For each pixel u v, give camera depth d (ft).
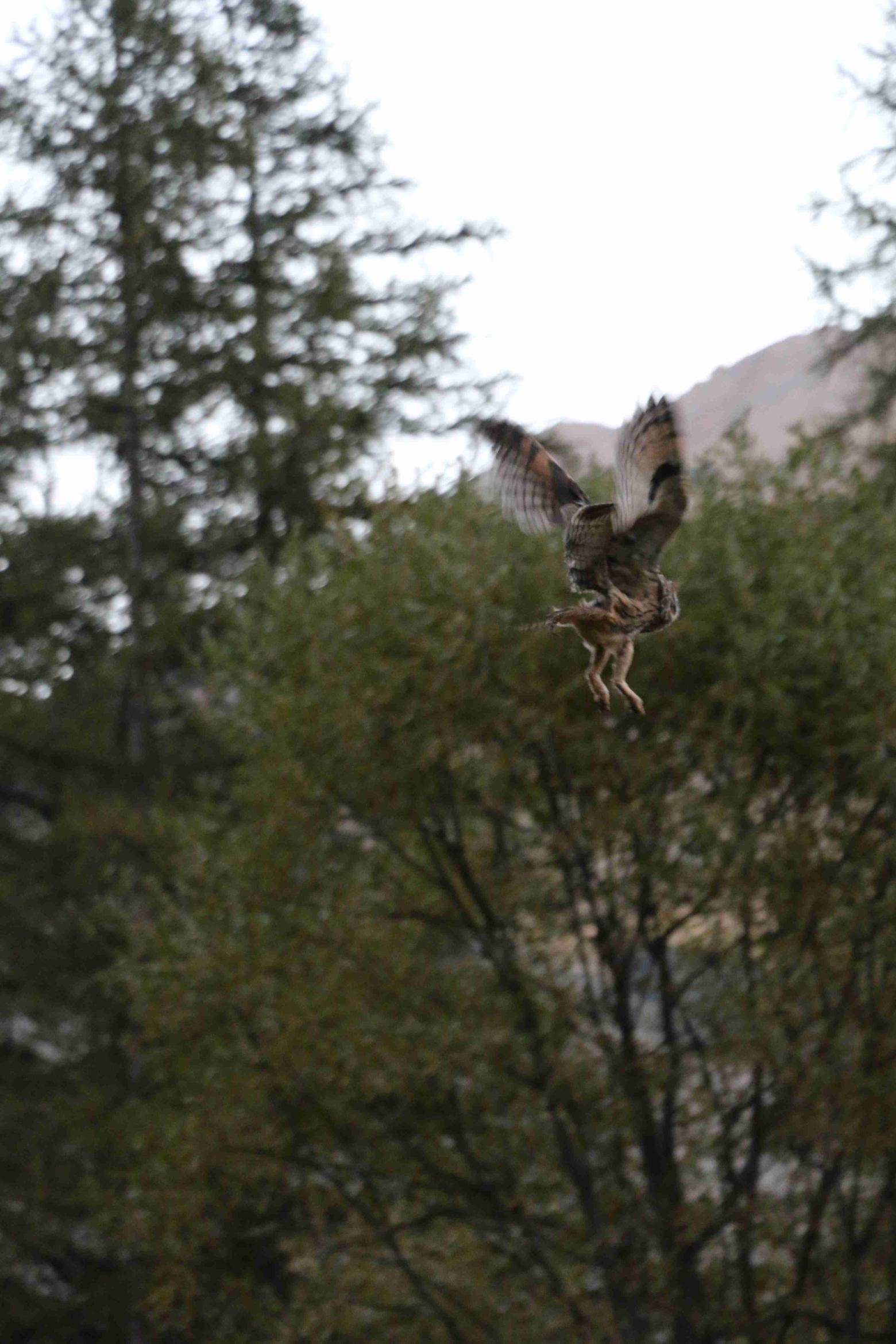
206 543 92.17
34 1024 91.04
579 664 55.31
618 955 56.44
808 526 55.98
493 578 53.62
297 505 90.74
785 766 55.52
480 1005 57.26
